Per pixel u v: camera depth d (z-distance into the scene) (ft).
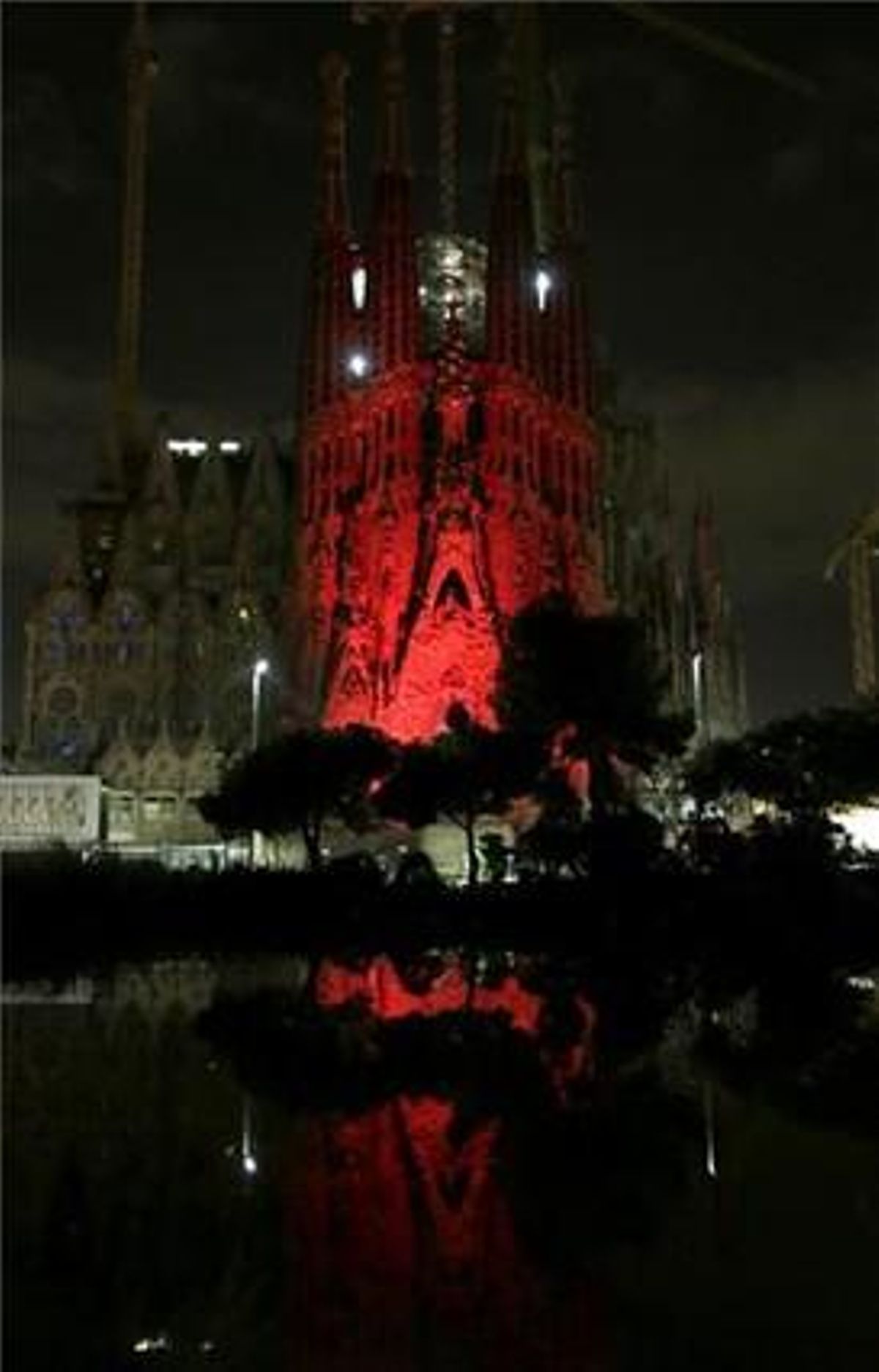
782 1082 88.53
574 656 280.51
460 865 350.64
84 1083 85.46
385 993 136.67
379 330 434.71
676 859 235.40
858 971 163.02
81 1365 42.11
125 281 544.62
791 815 292.20
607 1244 54.24
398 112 453.58
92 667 449.06
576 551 429.38
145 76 571.69
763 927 195.31
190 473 512.22
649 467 494.59
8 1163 65.87
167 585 464.24
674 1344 43.93
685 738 286.87
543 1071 91.81
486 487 408.05
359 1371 41.86
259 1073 89.56
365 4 472.03
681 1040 105.70
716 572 495.41
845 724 290.76
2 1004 123.95
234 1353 42.60
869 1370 41.60
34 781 376.68
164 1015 116.67
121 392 531.09
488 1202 59.93
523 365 426.92
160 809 415.44
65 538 460.55
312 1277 50.14
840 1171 65.57
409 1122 75.66
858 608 462.19
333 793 278.05
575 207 477.77
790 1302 47.52
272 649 446.19
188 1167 65.36
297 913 215.51
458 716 301.63
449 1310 46.47
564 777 276.82
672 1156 68.74
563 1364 42.42
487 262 436.35
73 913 184.34
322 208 471.62
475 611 389.39
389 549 409.28
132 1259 52.03
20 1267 51.16
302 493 449.06
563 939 204.44
